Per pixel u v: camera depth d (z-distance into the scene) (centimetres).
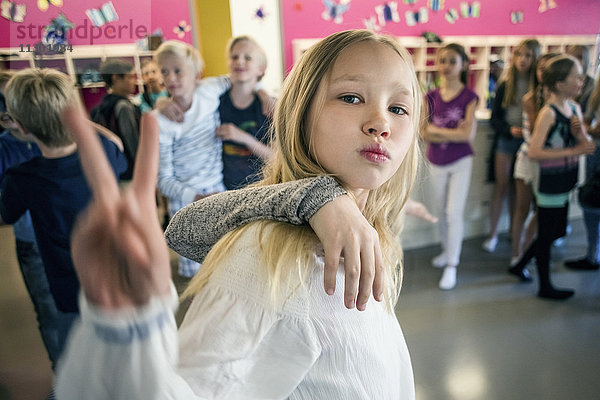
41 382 162
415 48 392
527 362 188
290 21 327
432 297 245
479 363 188
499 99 287
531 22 436
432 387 174
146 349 27
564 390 170
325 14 340
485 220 333
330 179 43
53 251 109
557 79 206
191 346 39
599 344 198
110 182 25
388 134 44
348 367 45
